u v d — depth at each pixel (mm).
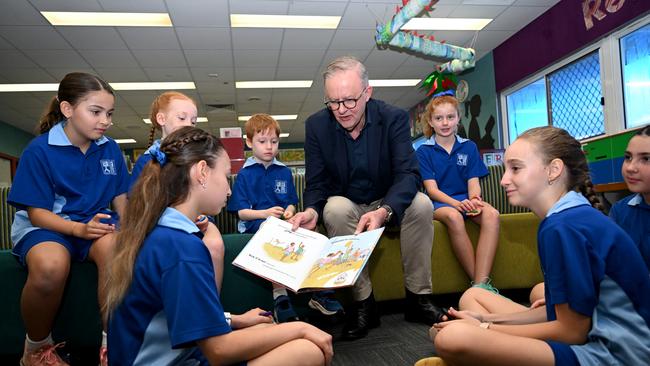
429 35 5875
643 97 4238
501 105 6523
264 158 2111
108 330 876
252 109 9469
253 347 869
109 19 4926
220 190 991
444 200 2111
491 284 2020
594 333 901
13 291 1475
